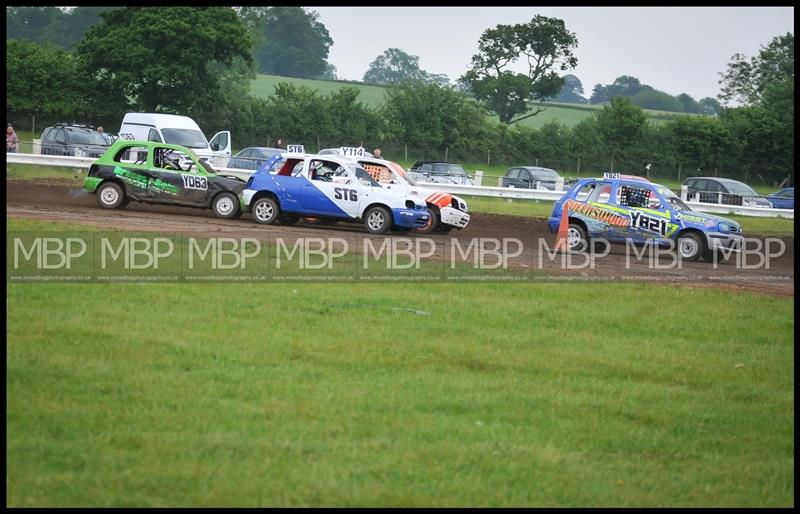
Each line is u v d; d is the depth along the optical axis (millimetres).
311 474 18969
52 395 23062
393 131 162500
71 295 34594
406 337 31594
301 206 60531
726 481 20875
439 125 163250
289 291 37812
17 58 143125
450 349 30344
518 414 24172
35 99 142625
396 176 64750
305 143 155875
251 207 61156
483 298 39188
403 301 37406
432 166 111188
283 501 17641
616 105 169625
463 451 21000
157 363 26391
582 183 58750
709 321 37500
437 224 63969
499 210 88625
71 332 29062
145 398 23219
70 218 55250
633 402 26188
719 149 166000
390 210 60031
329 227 63094
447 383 26500
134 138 101250
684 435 23812
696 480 20781
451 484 19078
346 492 18203
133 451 19688
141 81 146875
